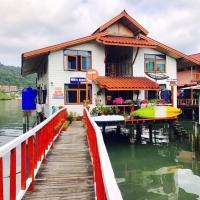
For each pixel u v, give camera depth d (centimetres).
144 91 2534
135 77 2541
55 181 737
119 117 2014
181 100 3653
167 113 2119
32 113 2320
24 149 580
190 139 2219
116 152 1973
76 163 912
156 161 1755
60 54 2298
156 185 1348
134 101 2297
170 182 1381
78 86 2342
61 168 855
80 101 2338
